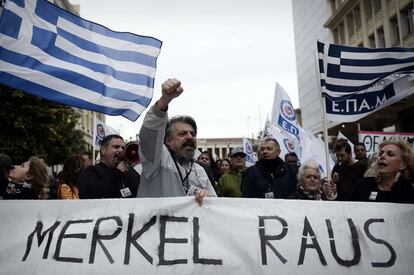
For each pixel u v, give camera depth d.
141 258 2.42
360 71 4.86
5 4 2.78
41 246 2.44
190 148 2.71
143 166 2.58
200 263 2.42
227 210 2.56
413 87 4.99
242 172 5.89
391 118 21.97
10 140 18.97
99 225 2.49
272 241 2.51
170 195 2.61
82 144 25.73
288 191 4.11
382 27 22.80
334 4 30.73
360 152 6.45
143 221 2.51
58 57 3.03
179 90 2.31
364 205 2.64
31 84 2.85
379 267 2.50
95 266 2.40
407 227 2.60
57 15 3.06
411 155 2.97
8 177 3.71
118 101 3.26
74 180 3.90
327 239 2.54
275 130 8.76
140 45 3.48
